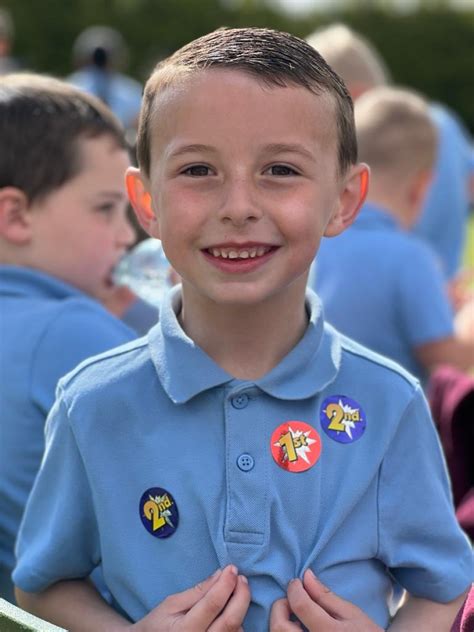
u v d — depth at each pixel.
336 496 1.77
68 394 1.87
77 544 1.88
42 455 2.29
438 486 1.88
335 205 1.81
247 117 1.65
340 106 1.79
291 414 1.79
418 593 1.88
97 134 2.53
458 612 1.81
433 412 2.75
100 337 2.34
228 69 1.67
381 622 1.83
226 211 1.65
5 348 2.33
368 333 3.83
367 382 1.86
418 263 3.84
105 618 1.83
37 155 2.46
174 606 1.71
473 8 23.36
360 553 1.78
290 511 1.75
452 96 23.45
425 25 23.33
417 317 3.79
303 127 1.69
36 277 2.45
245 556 1.72
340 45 5.14
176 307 1.91
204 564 1.75
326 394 1.83
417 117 4.06
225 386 1.78
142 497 1.78
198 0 22.91
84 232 2.50
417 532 1.84
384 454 1.81
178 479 1.76
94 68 10.71
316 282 3.91
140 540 1.78
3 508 2.32
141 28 22.73
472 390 2.68
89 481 1.83
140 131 1.82
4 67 11.80
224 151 1.66
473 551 1.97
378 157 3.98
